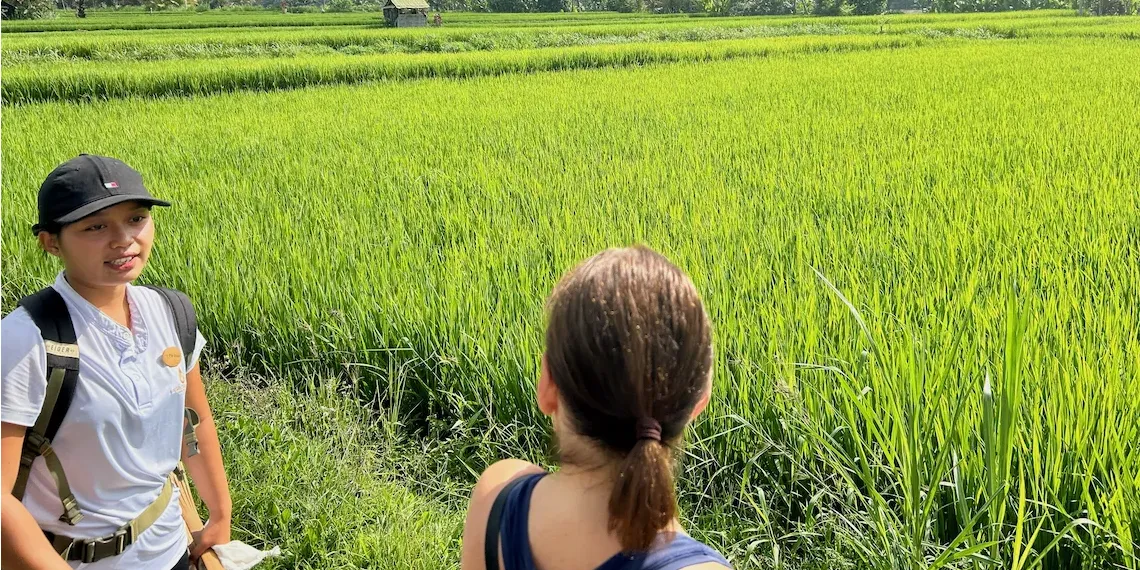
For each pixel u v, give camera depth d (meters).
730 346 3.72
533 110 13.77
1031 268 4.52
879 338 3.49
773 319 3.86
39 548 1.72
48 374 1.74
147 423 1.92
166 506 2.05
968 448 2.84
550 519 1.06
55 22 50.78
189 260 5.40
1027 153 8.50
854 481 3.12
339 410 3.88
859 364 3.35
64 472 1.82
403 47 34.00
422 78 22.52
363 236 5.86
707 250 5.13
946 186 6.95
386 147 10.31
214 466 2.28
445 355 4.07
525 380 3.76
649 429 0.97
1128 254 4.96
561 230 5.70
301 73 22.44
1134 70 18.36
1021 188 6.89
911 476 2.61
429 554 2.95
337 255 5.36
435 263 5.14
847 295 4.19
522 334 3.93
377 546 2.97
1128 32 36.47
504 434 3.67
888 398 3.08
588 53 26.55
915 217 5.80
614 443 0.99
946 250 5.01
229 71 21.70
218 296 4.91
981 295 4.14
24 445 1.77
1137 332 3.64
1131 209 5.89
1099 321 3.69
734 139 10.24
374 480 3.44
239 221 6.25
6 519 1.69
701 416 3.36
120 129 12.45
